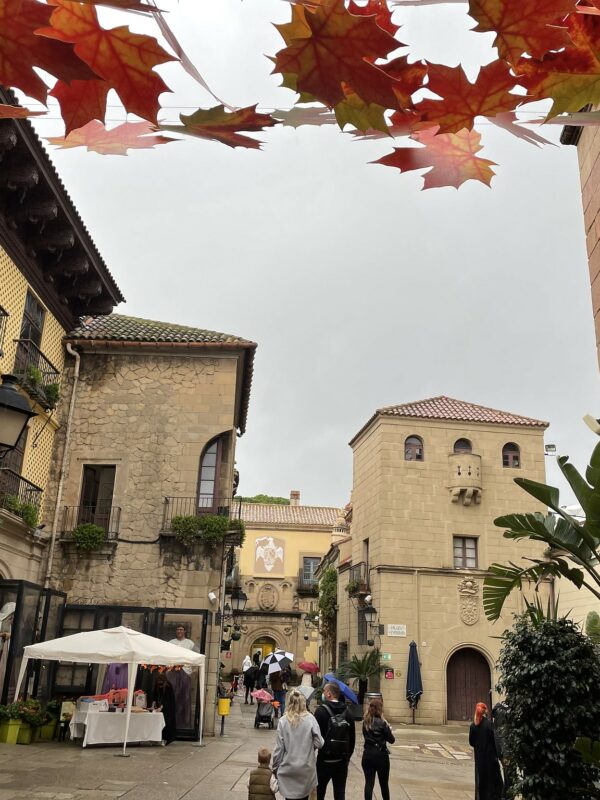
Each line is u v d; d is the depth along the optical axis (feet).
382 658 85.71
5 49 4.45
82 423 63.41
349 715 26.61
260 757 24.09
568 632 28.60
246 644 152.97
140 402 64.08
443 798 37.32
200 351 65.10
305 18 4.38
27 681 48.60
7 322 50.70
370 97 4.78
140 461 62.54
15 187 47.26
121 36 4.44
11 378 25.14
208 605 58.59
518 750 27.48
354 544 104.99
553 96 5.38
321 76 4.68
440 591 89.30
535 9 4.60
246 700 101.71
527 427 96.89
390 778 43.29
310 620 143.33
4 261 50.21
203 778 36.11
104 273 61.36
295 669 151.43
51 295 59.16
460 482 92.02
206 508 62.03
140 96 4.85
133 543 60.13
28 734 44.55
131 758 41.22
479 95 5.32
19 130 43.47
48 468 61.00
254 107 5.05
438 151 5.86
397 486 93.04
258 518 164.14
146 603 58.70
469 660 88.17
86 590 58.90
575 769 26.45
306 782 22.93
